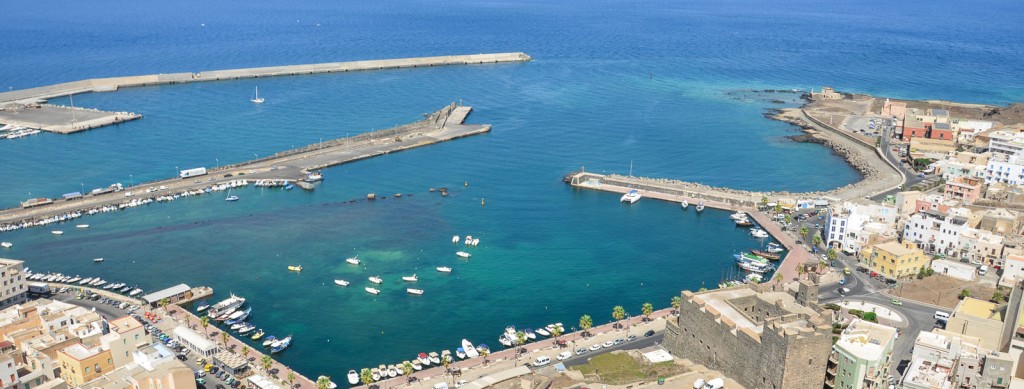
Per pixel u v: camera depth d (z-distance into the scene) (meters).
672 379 196.12
